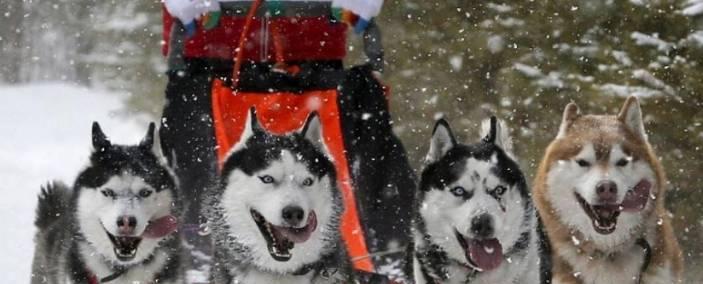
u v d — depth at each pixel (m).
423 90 12.87
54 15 33.41
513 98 12.20
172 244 7.23
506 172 6.74
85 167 7.18
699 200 11.32
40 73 33.97
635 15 11.88
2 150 20.83
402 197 7.23
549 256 7.38
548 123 12.02
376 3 7.20
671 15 11.73
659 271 7.57
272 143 6.75
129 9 19.62
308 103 7.25
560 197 7.58
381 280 6.97
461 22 13.23
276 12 7.32
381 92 7.40
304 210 6.48
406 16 13.48
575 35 12.28
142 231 6.95
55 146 21.92
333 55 7.56
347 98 7.28
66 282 7.31
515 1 12.81
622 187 7.27
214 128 7.14
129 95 18.25
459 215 6.64
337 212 6.82
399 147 7.33
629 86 11.60
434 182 6.82
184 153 7.27
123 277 7.23
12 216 13.16
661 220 7.60
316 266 6.75
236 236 6.76
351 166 7.13
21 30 34.41
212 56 7.49
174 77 7.35
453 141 6.90
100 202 7.02
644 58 11.69
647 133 11.40
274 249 6.65
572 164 7.50
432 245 6.89
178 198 7.25
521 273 6.80
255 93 7.27
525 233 6.78
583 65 12.05
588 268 7.60
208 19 7.14
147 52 18.69
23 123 25.88
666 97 11.41
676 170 11.31
